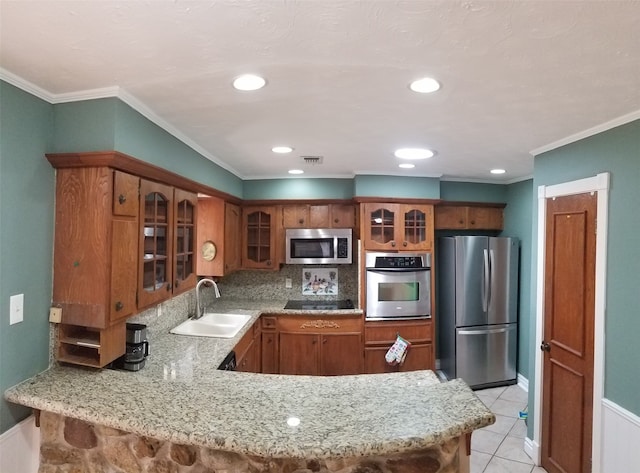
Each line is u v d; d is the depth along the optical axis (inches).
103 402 54.9
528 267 150.7
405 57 51.0
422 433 46.6
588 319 85.7
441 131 86.5
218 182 119.3
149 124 73.3
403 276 143.4
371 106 69.9
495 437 116.8
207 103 68.2
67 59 51.5
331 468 50.1
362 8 39.9
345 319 143.2
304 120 78.4
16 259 58.1
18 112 57.6
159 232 81.0
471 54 50.1
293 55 50.8
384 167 131.1
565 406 93.2
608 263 80.2
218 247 128.3
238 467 50.9
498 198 165.5
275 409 53.2
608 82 59.0
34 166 60.6
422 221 145.7
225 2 38.8
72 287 63.6
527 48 48.3
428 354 145.1
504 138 92.0
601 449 81.0
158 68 54.5
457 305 150.2
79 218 63.3
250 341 125.9
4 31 44.3
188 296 127.4
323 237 150.3
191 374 72.5
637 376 73.2
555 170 97.6
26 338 60.5
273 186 151.7
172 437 47.0
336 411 52.6
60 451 59.5
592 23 42.4
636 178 73.7
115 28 43.8
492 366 153.0
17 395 56.3
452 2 38.7
